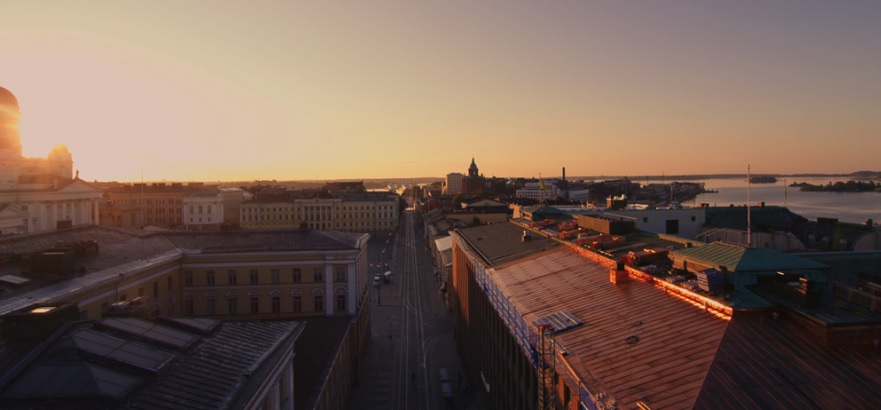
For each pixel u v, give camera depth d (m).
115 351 28.80
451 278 123.75
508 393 52.44
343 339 70.31
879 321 28.98
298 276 79.00
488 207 198.00
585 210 98.06
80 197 142.38
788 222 78.62
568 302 43.62
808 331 30.06
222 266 77.38
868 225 70.12
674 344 31.09
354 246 81.31
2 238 59.75
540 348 35.97
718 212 79.44
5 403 24.59
